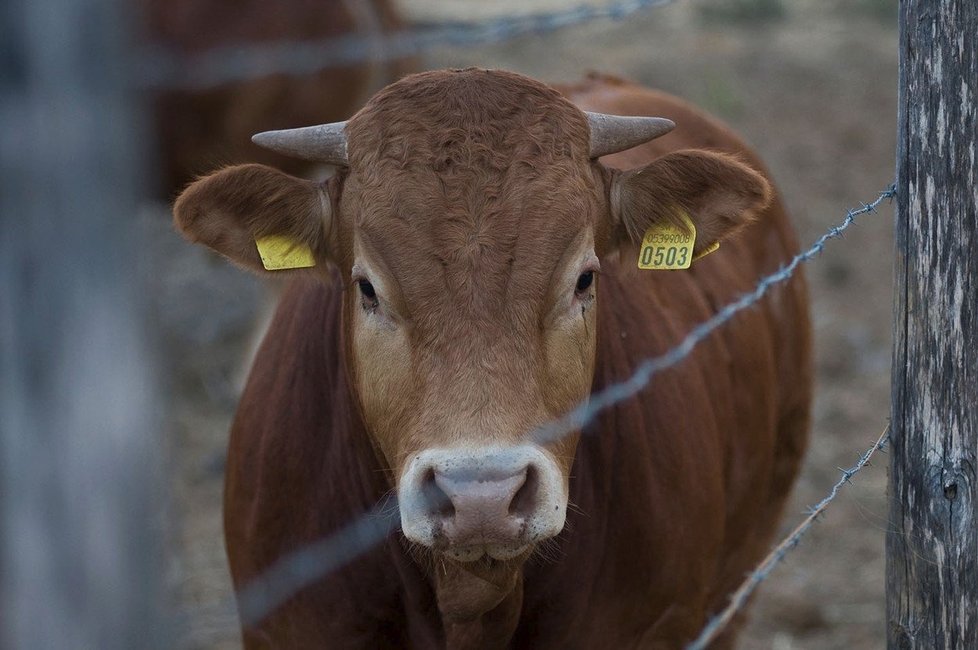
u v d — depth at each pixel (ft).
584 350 13.76
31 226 5.99
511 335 12.72
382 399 13.43
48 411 6.14
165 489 6.65
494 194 13.26
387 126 13.94
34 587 6.24
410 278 12.99
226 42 31.76
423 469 12.09
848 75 60.75
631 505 15.65
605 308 16.19
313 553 15.46
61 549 6.24
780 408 21.91
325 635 15.46
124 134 6.15
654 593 16.19
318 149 14.57
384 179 13.55
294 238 14.79
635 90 21.95
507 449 11.94
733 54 62.95
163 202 33.40
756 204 14.70
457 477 11.75
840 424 32.76
